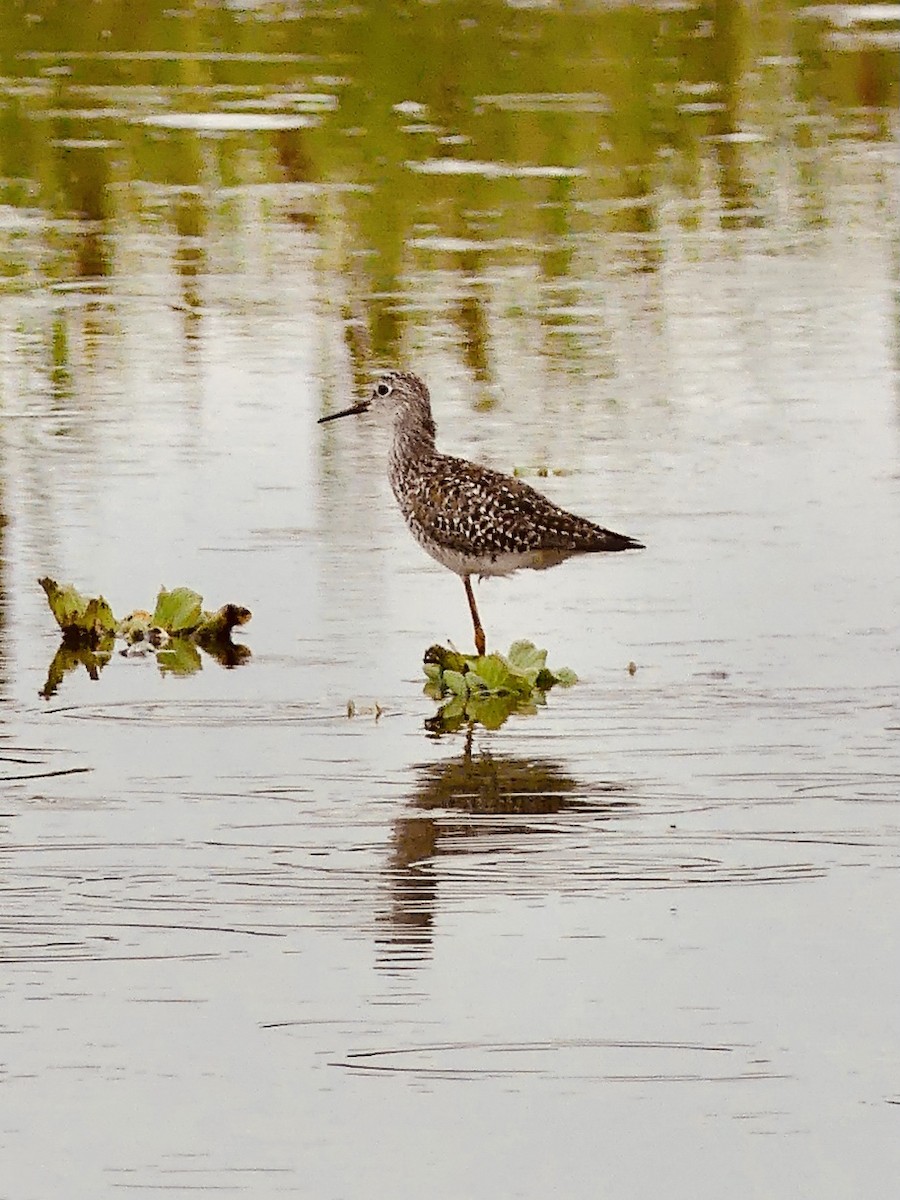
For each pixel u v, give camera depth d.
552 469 18.47
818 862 10.80
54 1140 8.31
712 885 10.52
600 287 24.70
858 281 24.89
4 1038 9.01
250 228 27.47
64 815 11.49
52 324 23.19
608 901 10.32
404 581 15.98
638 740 12.73
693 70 37.88
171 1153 8.22
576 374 21.44
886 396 20.64
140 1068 8.80
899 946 9.82
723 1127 8.40
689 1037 9.03
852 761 12.30
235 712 13.27
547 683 13.83
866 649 14.35
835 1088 8.66
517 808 11.59
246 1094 8.61
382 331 22.91
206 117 33.69
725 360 21.86
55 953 9.77
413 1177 8.09
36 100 34.94
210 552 16.48
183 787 11.94
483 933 9.97
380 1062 8.85
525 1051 8.92
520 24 41.97
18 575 15.91
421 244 26.64
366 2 44.53
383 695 13.62
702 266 25.64
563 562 16.33
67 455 18.81
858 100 35.66
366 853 10.95
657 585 15.77
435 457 15.23
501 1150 8.25
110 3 44.59
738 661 14.17
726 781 11.99
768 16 43.41
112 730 12.94
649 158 31.31
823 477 18.31
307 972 9.59
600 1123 8.42
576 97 35.38
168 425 19.75
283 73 37.19
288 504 17.69
